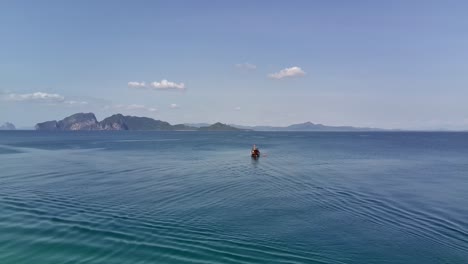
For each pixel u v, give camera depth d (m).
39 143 96.38
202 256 12.62
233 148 77.88
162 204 21.00
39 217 17.42
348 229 16.59
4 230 15.19
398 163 46.66
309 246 14.18
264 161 48.00
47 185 27.64
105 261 12.04
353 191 25.95
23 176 32.84
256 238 14.86
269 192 25.33
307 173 35.53
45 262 12.01
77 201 21.55
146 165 42.41
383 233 16.12
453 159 52.88
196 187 27.16
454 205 21.98
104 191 25.17
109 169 38.38
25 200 21.62
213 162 46.28
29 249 13.07
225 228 16.17
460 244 14.93
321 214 19.23
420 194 25.25
